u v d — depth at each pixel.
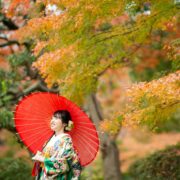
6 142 23.28
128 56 9.97
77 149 7.04
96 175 18.31
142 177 11.65
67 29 8.02
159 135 25.00
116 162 15.09
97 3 7.66
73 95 9.12
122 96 22.38
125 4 8.02
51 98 6.99
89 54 8.84
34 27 8.34
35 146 7.17
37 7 9.65
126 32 8.88
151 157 11.92
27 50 12.29
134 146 23.69
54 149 6.65
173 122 25.81
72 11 7.74
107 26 11.05
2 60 13.58
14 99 13.29
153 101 7.46
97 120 14.77
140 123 7.51
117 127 8.25
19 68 13.21
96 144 6.98
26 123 7.21
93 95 14.95
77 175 6.68
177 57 8.20
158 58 16.11
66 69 8.70
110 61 9.60
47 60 8.25
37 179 6.86
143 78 19.97
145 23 8.70
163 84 6.98
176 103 7.41
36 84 13.49
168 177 11.01
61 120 6.81
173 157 11.30
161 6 8.38
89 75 9.05
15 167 12.75
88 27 8.26
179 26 13.16
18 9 10.45
